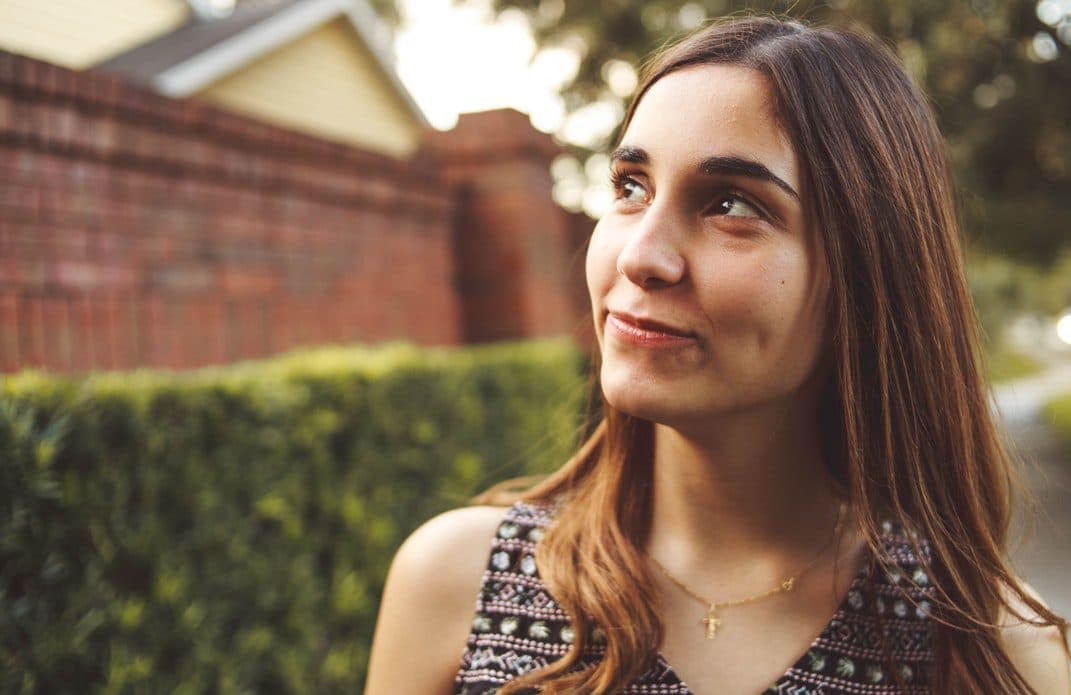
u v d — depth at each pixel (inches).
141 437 75.0
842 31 39.0
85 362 104.7
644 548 40.7
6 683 62.6
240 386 87.8
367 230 161.6
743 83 34.0
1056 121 330.0
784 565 39.9
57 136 101.5
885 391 38.4
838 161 35.1
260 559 89.7
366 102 412.8
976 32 306.2
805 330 35.2
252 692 87.4
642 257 32.6
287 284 140.9
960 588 39.9
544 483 45.9
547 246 202.8
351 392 106.7
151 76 277.4
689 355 33.4
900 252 37.9
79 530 69.0
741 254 33.1
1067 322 1445.6
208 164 124.7
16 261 97.1
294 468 96.1
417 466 118.3
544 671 37.8
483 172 191.5
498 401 144.9
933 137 41.1
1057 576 205.2
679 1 352.8
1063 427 455.2
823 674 38.4
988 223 346.6
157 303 116.0
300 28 343.9
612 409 41.7
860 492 38.5
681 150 33.2
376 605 107.3
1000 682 40.5
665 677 37.5
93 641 69.9
